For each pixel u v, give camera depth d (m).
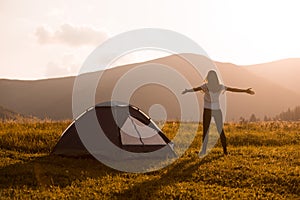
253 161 15.06
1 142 17.77
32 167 13.80
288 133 23.36
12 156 15.58
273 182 12.30
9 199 10.23
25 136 19.14
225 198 10.69
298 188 11.70
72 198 10.57
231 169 13.66
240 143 20.44
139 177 13.05
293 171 13.35
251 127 26.20
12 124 24.31
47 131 20.77
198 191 11.32
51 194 10.84
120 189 11.49
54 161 15.06
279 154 16.59
